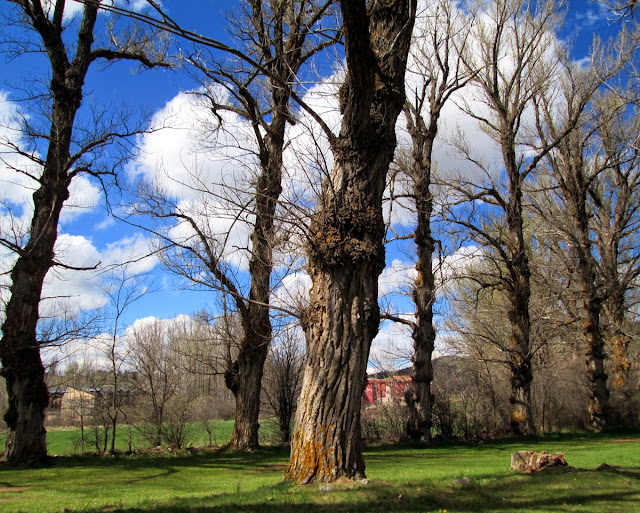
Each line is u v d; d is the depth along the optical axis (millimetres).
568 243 26016
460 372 26391
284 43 16688
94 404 19719
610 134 25953
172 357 21047
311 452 7645
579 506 6773
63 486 9672
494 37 23391
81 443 19266
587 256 25359
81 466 13117
